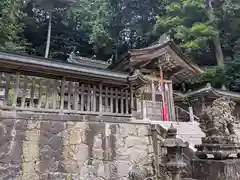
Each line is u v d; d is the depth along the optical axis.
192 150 5.37
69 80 6.01
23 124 4.83
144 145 6.20
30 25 22.53
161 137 6.12
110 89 6.53
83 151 5.30
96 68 6.17
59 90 5.74
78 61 15.13
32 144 4.81
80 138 5.36
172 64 10.99
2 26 14.95
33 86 5.30
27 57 5.20
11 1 15.80
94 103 6.10
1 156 4.45
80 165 5.16
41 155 4.84
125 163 5.73
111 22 24.59
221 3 18.58
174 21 18.05
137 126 6.29
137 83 6.77
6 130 4.62
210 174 2.97
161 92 10.33
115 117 6.04
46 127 5.05
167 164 3.36
